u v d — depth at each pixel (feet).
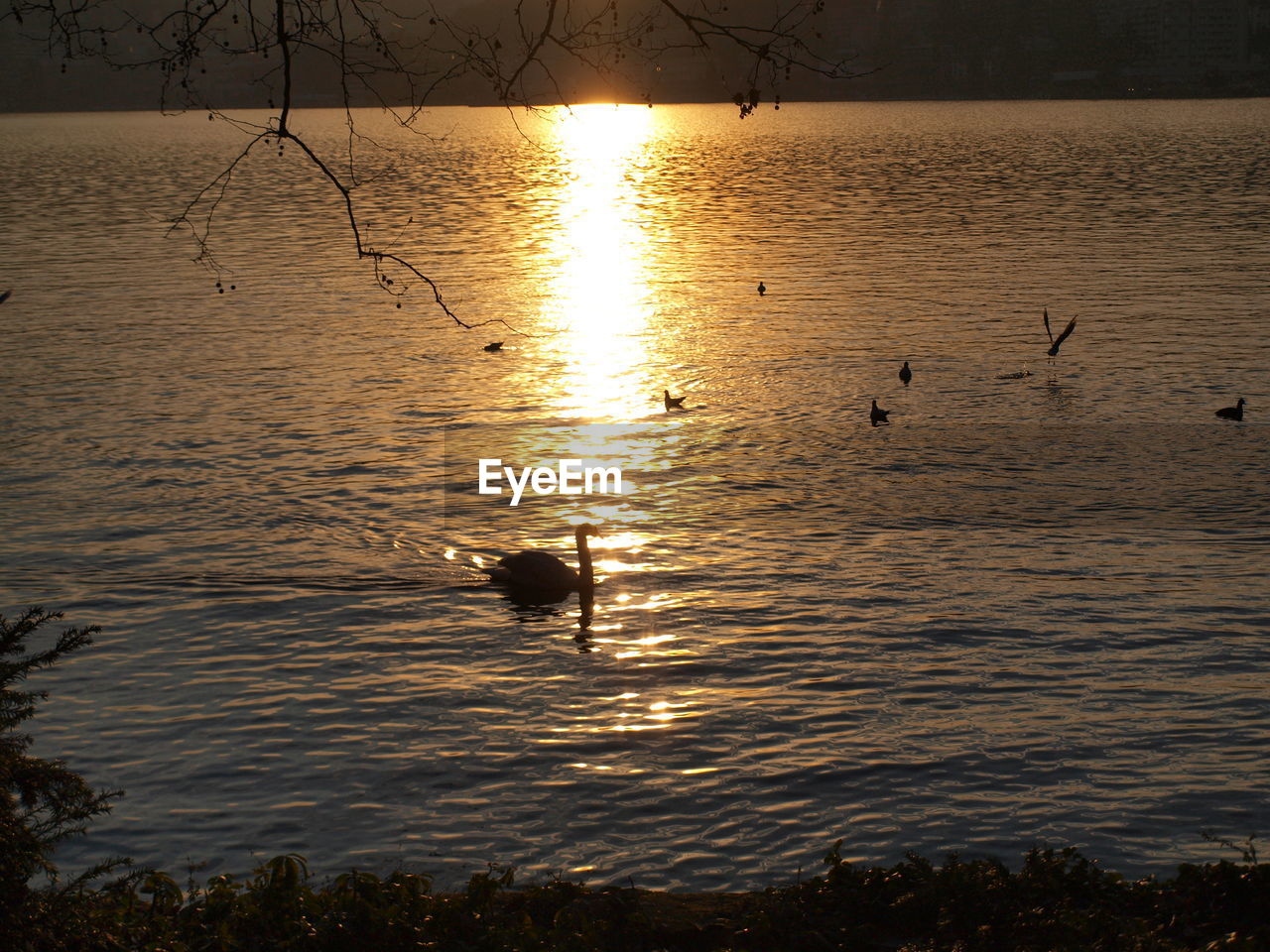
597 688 51.13
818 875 37.32
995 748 45.39
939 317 140.15
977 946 28.53
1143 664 52.60
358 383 111.24
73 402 103.14
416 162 487.20
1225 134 532.32
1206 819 40.32
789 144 570.87
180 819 40.96
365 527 72.74
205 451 88.33
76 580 63.57
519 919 30.66
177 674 52.54
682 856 38.68
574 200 315.37
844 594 61.31
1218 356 116.06
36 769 25.52
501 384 111.14
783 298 156.15
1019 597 60.44
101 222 256.93
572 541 70.44
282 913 29.22
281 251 208.13
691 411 100.89
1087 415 96.68
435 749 45.93
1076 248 197.47
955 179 347.77
